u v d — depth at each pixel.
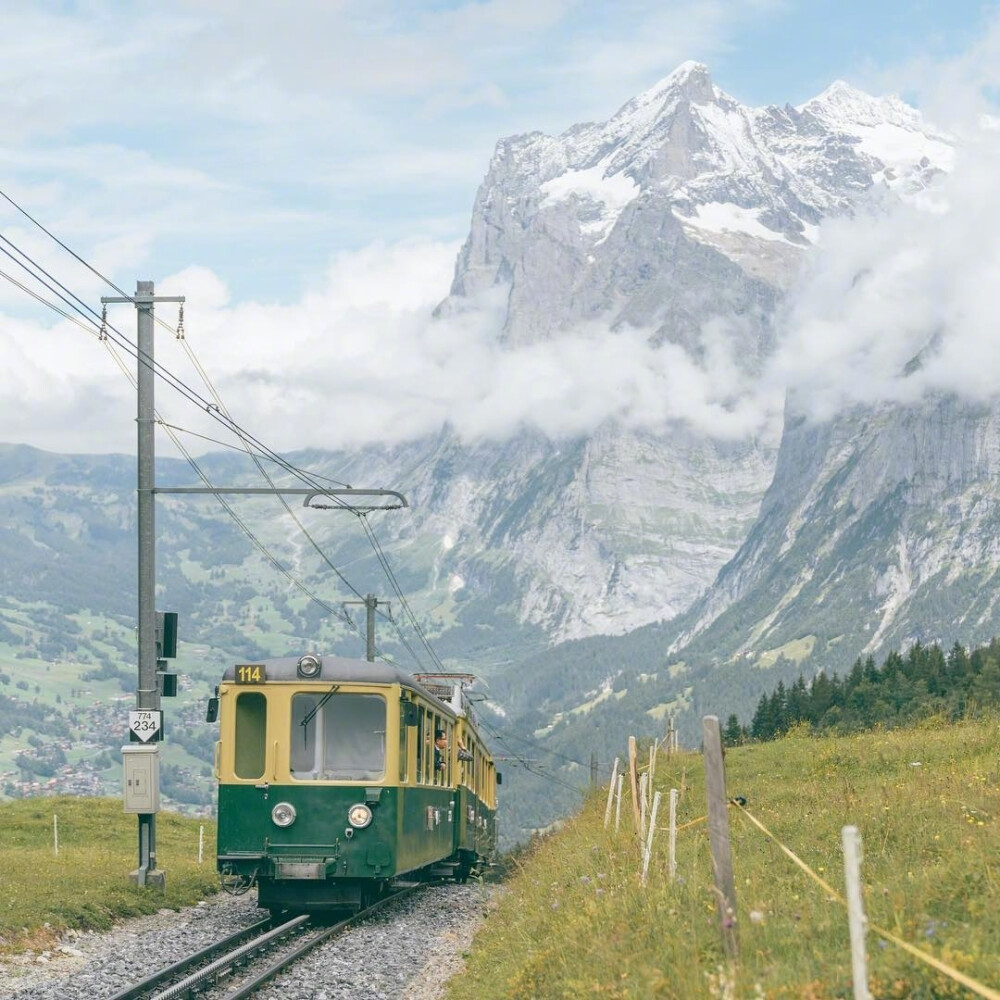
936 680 167.12
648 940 14.34
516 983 15.19
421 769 28.69
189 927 24.91
